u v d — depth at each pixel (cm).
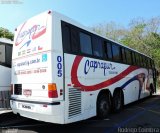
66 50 695
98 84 860
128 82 1185
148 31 3406
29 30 747
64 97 666
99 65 881
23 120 916
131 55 1274
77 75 734
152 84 1742
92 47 848
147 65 1611
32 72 704
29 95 709
